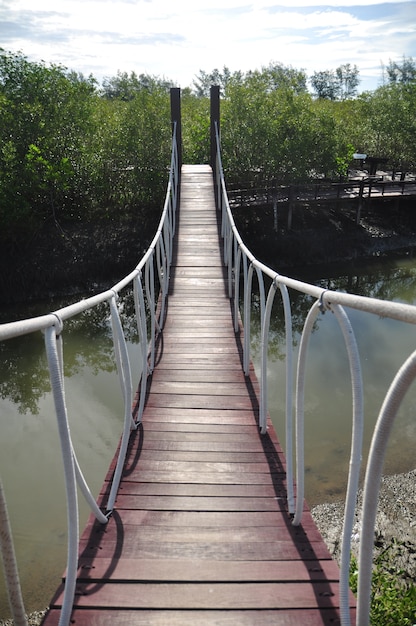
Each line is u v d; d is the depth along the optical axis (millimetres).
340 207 18812
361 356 8758
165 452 2506
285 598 1570
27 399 8023
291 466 2076
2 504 1014
